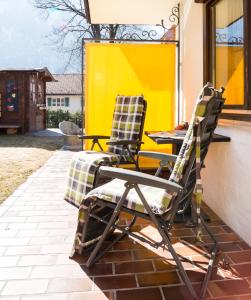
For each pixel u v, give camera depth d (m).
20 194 3.96
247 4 2.62
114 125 4.23
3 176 5.02
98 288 1.95
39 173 5.30
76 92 25.81
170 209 1.98
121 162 3.72
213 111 2.06
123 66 5.06
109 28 13.02
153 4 5.36
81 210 2.28
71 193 3.44
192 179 2.12
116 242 2.56
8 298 1.84
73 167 3.48
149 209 1.91
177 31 5.29
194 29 4.23
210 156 3.43
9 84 14.58
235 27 3.08
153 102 5.14
